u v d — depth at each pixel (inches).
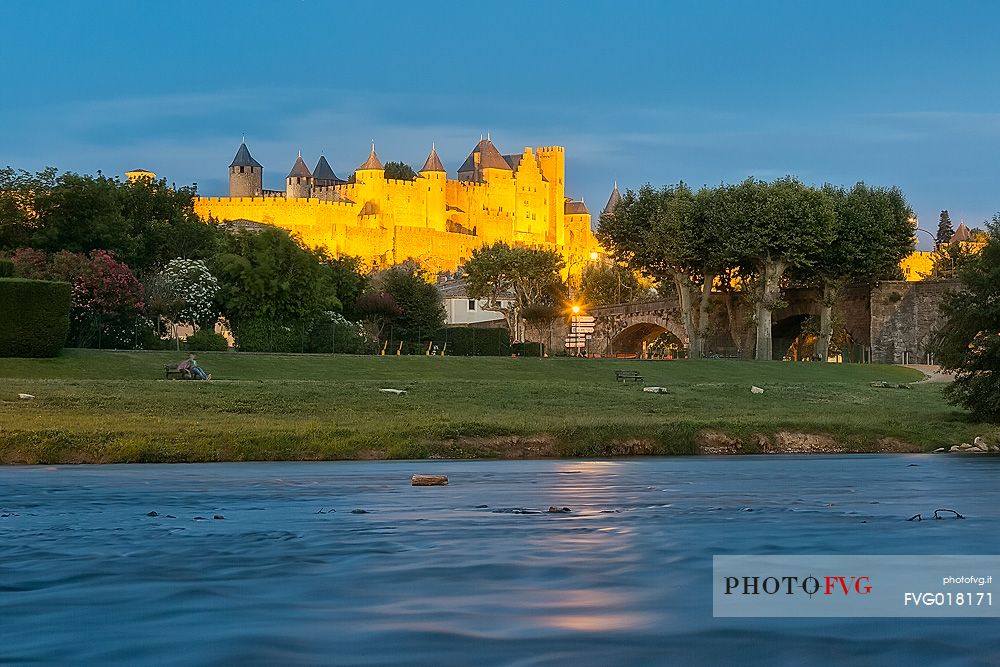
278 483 1262.3
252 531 810.8
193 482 1270.9
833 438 2021.4
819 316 5024.6
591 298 7647.6
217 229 5526.6
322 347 3976.4
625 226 4982.8
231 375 2719.0
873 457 1836.9
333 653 450.9
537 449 1820.9
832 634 486.9
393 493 1133.7
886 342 4923.7
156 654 450.3
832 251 4687.5
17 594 569.3
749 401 2586.1
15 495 1096.8
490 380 2834.6
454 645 463.5
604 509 968.3
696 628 496.1
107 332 3385.8
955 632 493.0
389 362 3088.1
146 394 2085.4
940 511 946.7
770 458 1796.3
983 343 2287.2
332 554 696.4
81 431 1665.8
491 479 1331.2
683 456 1849.2
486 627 496.4
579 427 1882.4
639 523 856.9
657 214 4872.0
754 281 4845.0
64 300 2647.6
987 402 2278.5
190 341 3631.9
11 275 2994.6
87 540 761.0
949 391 2346.2
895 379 3848.4
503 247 6673.2
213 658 443.5
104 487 1193.4
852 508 975.0
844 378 3698.3
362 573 627.2
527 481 1298.0
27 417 1802.4
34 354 2593.5
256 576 618.5
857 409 2539.4
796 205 4603.8
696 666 434.3
